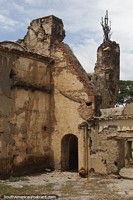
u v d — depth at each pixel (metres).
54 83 23.41
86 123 21.50
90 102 21.78
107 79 30.22
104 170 20.36
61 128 22.75
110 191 15.36
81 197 13.96
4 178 19.70
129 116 19.61
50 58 23.53
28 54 21.84
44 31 24.44
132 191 15.36
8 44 23.86
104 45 31.28
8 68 20.64
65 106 22.75
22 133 21.25
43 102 22.91
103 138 20.61
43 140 22.70
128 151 28.20
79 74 22.50
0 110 19.91
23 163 21.16
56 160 22.73
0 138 19.75
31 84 22.08
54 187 16.58
